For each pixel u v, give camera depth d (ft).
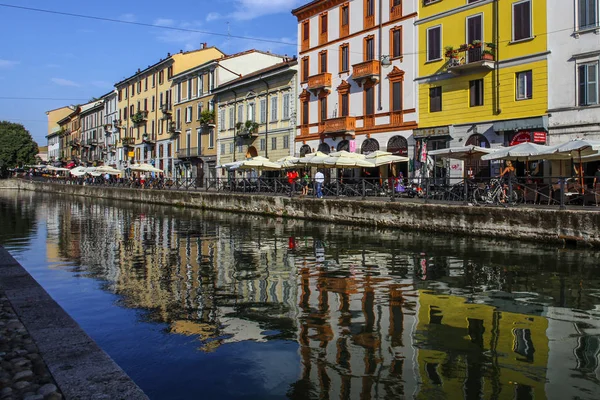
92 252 49.80
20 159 284.00
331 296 30.68
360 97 112.27
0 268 33.40
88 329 24.16
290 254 47.24
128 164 238.48
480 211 55.77
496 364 19.49
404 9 101.65
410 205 63.87
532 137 80.64
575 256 43.29
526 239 51.78
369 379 18.08
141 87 226.99
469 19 89.40
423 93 98.22
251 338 22.67
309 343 21.95
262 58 174.70
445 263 41.50
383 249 49.49
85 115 303.68
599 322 25.12
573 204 58.70
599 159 64.75
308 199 82.07
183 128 190.29
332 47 119.55
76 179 220.02
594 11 72.84
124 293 31.78
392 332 23.48
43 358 16.94
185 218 90.43
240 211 100.78
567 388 17.26
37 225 78.38
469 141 89.81
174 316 26.37
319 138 122.93
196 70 177.27
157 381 18.07
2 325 21.04
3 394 14.32
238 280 35.68
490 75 86.33
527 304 28.60
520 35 81.97
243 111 153.07
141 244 55.67
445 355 20.44
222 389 17.37
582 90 74.33
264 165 106.42
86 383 14.80
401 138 102.89
